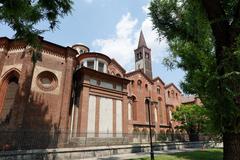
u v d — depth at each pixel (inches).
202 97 249.0
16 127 669.9
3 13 298.4
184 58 388.5
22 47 816.3
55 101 826.2
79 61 1089.4
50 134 709.3
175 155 716.0
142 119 1417.3
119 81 1039.6
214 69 217.0
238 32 194.2
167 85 1819.6
